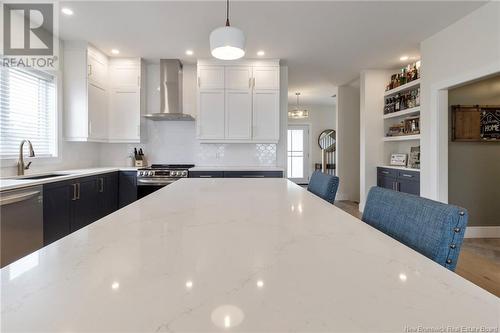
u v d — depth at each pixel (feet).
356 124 20.81
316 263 1.91
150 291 1.50
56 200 8.88
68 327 1.18
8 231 6.86
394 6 9.46
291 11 9.75
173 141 15.37
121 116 14.11
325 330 1.18
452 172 12.25
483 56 9.49
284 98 15.38
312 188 6.39
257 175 13.44
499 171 12.30
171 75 14.42
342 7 9.51
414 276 1.71
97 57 13.00
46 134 11.43
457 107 12.09
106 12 9.75
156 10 9.65
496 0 9.02
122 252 2.11
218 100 14.24
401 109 15.10
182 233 2.63
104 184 12.07
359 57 14.44
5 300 1.39
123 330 1.17
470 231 12.25
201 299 1.42
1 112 9.31
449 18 10.28
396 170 14.74
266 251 2.14
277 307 1.35
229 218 3.23
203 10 9.66
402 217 2.98
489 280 8.20
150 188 13.62
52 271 1.76
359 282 1.62
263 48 13.08
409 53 13.87
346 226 2.89
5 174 9.32
